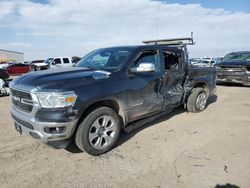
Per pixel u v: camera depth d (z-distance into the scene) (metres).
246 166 3.69
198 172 3.55
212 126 5.53
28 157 4.09
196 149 4.32
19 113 3.97
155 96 5.08
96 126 4.03
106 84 4.11
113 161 3.92
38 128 3.60
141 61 4.89
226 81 11.78
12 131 5.37
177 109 7.02
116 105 4.39
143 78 4.75
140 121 4.96
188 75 6.12
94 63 4.98
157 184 3.27
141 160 3.94
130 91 4.47
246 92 10.07
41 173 3.59
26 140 4.81
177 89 5.80
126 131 4.72
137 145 4.52
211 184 3.25
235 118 6.12
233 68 11.49
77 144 3.98
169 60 5.71
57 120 3.55
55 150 4.34
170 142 4.64
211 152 4.19
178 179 3.38
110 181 3.37
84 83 3.86
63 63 23.84
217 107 7.33
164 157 4.03
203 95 6.75
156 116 5.34
